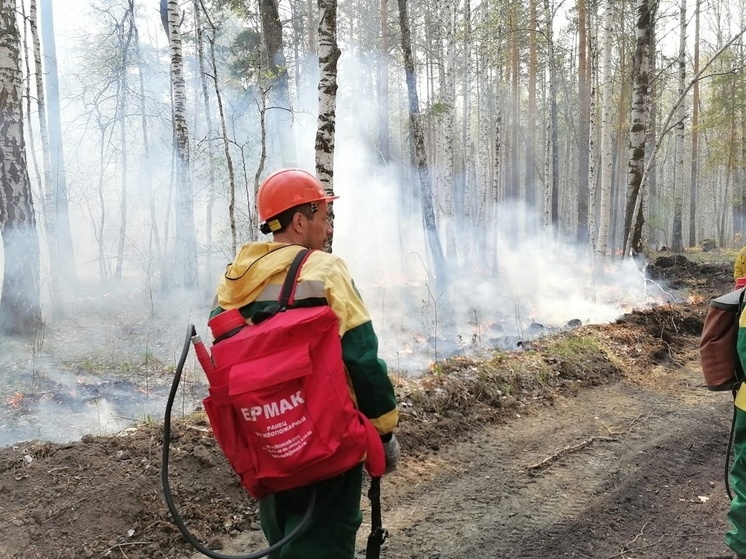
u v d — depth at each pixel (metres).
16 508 3.46
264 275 2.07
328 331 1.95
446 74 15.05
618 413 5.77
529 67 26.19
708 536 3.64
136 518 3.53
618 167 29.25
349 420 1.93
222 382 1.94
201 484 3.84
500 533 3.65
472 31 17.17
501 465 4.61
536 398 6.06
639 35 13.98
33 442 4.25
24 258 9.17
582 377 6.70
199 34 15.04
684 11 21.36
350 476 2.11
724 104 25.19
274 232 2.25
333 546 2.08
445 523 3.76
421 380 5.79
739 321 2.64
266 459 1.92
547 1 20.30
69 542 3.30
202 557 3.36
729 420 5.57
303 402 1.89
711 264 15.69
